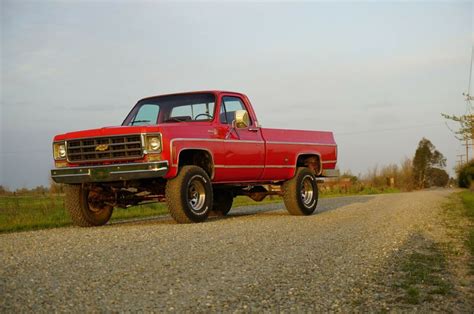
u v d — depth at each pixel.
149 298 4.20
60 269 5.09
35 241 6.92
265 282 4.87
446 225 9.58
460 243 7.43
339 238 7.70
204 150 9.43
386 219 10.57
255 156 10.48
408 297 4.52
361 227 9.10
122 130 8.73
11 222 10.67
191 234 7.61
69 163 9.16
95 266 5.25
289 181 11.48
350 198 21.03
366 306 4.26
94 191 9.52
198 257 5.87
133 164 8.58
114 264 5.37
